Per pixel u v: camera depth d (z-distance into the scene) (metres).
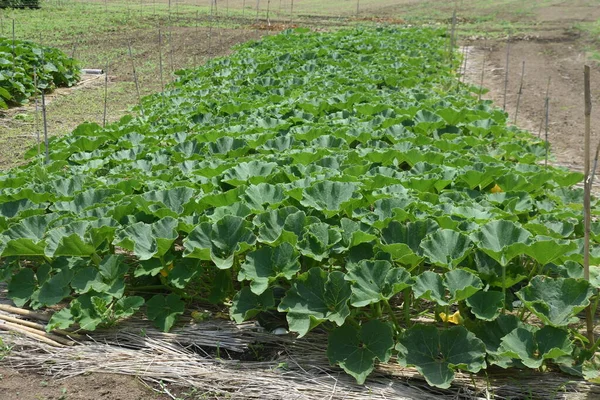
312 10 30.31
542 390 3.36
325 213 4.43
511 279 3.78
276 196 4.80
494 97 11.41
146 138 7.18
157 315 4.00
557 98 11.08
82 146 7.07
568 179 5.50
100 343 3.89
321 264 4.23
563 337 3.36
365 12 29.34
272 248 4.00
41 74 11.43
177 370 3.60
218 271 4.38
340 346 3.56
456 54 14.75
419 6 31.22
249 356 3.80
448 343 3.45
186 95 9.84
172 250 4.31
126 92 12.20
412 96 8.80
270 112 8.12
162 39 19.42
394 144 6.55
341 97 8.60
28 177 5.79
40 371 3.69
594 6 27.03
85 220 4.47
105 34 20.38
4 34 18.73
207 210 4.78
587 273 3.56
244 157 6.07
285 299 3.73
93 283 4.07
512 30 21.20
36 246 4.21
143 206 4.64
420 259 3.82
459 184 5.36
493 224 3.99
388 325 3.54
